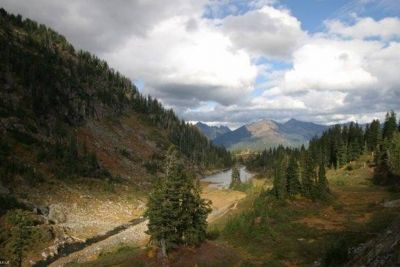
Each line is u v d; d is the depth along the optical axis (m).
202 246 53.88
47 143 120.12
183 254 50.59
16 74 148.62
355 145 132.50
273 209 75.00
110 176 127.50
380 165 110.00
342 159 130.62
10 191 82.31
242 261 49.56
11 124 116.75
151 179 150.12
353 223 61.31
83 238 76.00
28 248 61.34
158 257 49.16
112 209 97.81
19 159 100.31
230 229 65.25
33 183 91.00
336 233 55.88
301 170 89.00
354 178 108.00
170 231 50.31
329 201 79.62
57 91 165.50
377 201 77.19
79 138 153.50
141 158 174.00
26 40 192.50
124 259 52.44
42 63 175.75
